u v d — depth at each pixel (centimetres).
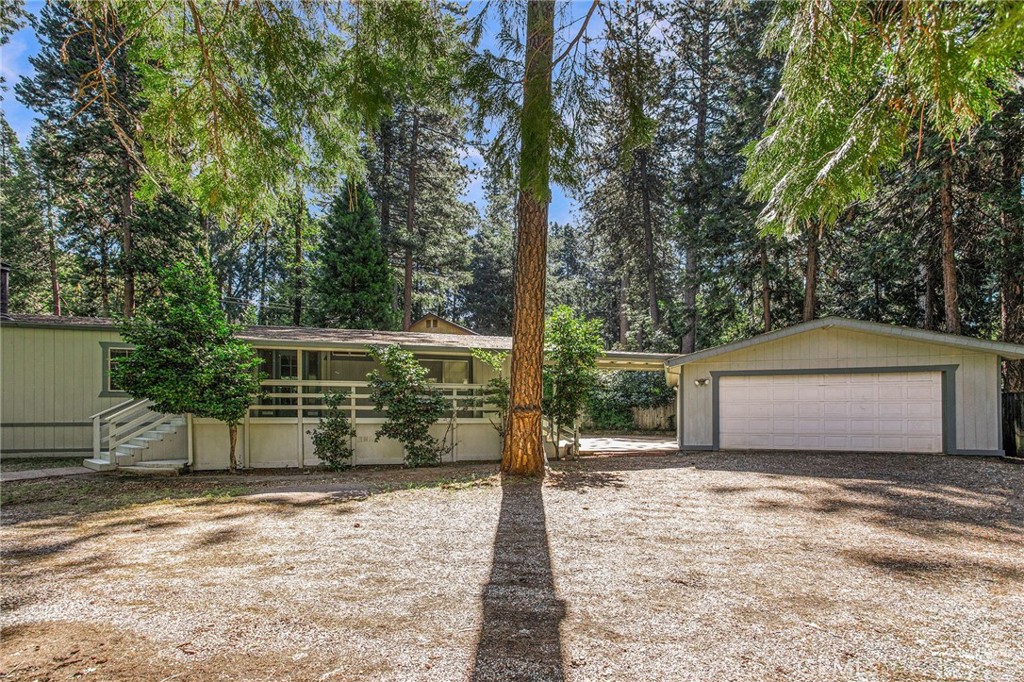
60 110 1717
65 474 971
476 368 1405
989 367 1051
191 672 268
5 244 2434
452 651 290
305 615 341
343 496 759
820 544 503
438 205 2555
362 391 1324
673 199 2116
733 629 316
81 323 1228
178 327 966
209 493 790
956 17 150
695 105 2148
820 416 1186
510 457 927
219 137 268
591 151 333
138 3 248
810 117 195
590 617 336
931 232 1469
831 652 287
